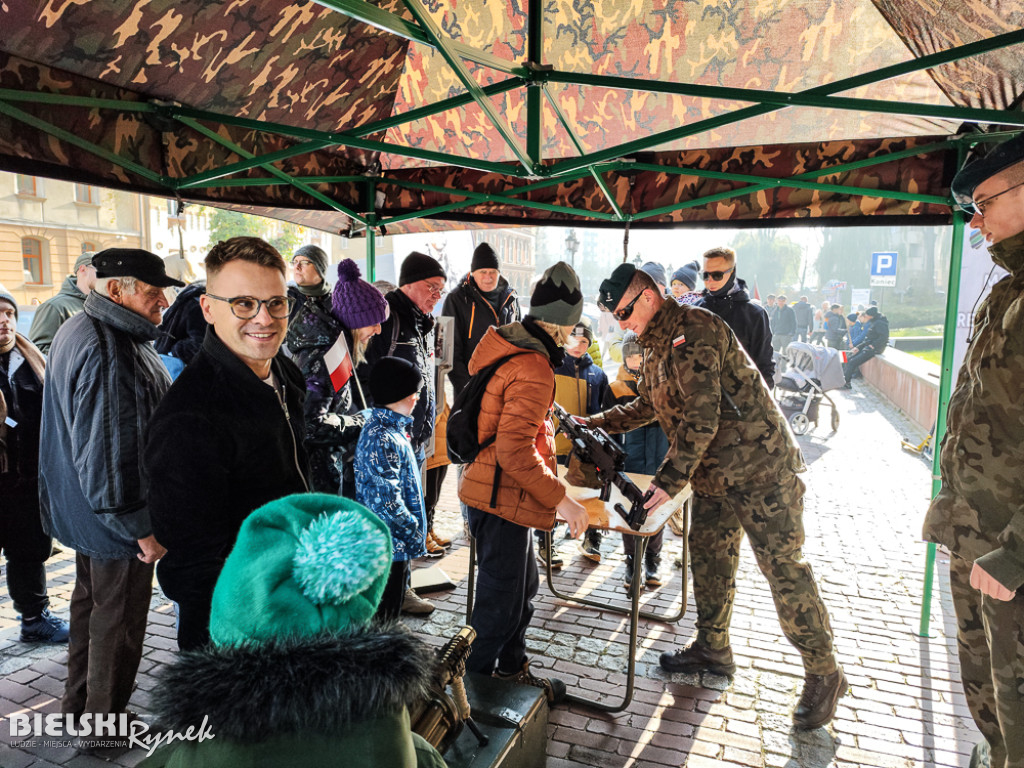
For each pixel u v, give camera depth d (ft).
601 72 10.32
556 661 10.55
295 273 10.94
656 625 11.84
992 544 5.97
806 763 8.18
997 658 5.90
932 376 32.40
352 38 9.11
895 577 14.11
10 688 9.52
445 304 15.19
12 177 64.49
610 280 8.94
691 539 9.97
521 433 7.30
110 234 73.15
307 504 2.58
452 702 4.82
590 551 14.75
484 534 8.00
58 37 6.40
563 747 8.43
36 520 10.58
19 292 66.33
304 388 6.33
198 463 4.91
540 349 7.45
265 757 2.15
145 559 7.70
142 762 2.58
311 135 7.86
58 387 7.54
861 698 9.59
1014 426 5.75
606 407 14.20
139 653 8.38
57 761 7.94
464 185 13.23
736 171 11.60
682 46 9.51
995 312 6.04
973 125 9.78
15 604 10.78
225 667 2.17
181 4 6.91
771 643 11.25
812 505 19.54
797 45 9.12
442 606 12.43
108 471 7.27
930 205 11.06
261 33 7.99
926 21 7.32
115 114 7.69
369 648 2.28
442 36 5.52
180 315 12.64
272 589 2.32
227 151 9.62
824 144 11.09
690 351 8.47
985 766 7.41
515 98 11.02
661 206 12.12
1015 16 6.16
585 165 7.39
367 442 8.61
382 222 13.69
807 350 31.65
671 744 8.52
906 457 26.16
